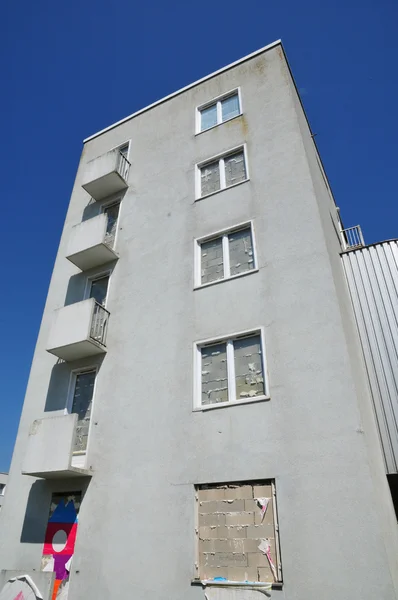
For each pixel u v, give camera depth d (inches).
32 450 375.2
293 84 524.4
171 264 438.3
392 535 272.7
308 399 297.3
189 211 462.6
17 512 388.2
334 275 346.6
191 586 275.7
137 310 432.5
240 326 355.9
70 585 321.4
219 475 302.7
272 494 281.3
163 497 318.0
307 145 466.6
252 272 376.5
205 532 292.4
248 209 418.3
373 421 331.6
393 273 395.5
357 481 257.3
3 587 325.4
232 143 481.4
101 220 499.2
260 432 303.1
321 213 394.0
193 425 334.0
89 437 384.5
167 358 381.4
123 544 316.8
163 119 586.6
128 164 574.2
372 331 378.6
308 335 321.1
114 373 408.5
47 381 454.6
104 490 349.7
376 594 225.5
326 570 242.5
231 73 549.3
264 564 263.7
